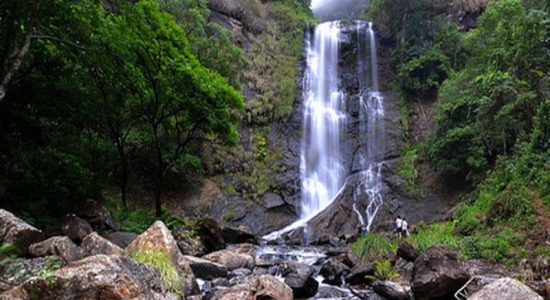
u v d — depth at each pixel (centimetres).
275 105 2747
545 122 1488
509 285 557
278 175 2484
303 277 912
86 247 724
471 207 1656
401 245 1121
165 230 809
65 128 1407
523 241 1123
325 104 3005
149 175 2180
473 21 3048
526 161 1448
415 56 2959
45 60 1130
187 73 1386
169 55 1398
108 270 513
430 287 803
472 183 2069
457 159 2119
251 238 1850
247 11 3181
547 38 1692
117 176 2059
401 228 1720
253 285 737
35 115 1212
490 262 1091
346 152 2744
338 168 2677
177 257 786
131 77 1278
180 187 2238
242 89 2720
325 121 2880
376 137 2744
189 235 1356
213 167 2369
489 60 2030
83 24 1134
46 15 1063
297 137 2738
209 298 737
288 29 3341
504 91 1680
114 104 1470
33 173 1138
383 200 2331
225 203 2248
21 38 970
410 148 2609
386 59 3266
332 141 2811
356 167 2641
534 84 1686
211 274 1007
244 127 2605
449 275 807
